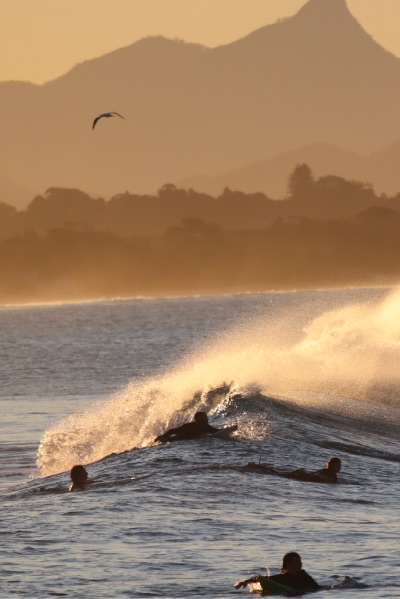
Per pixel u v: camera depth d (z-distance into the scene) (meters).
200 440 100.62
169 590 56.69
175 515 72.50
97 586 57.31
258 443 99.81
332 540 66.19
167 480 84.25
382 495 81.19
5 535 67.69
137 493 80.00
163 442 100.75
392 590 56.31
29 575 59.09
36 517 73.00
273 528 69.00
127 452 98.38
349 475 89.38
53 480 93.69
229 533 67.69
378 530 68.88
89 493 81.62
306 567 60.41
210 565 60.84
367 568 60.19
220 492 79.94
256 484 82.81
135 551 63.56
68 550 63.84
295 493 80.25
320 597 55.44
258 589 56.50
